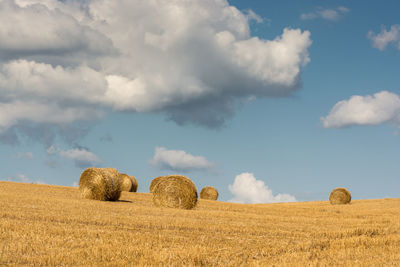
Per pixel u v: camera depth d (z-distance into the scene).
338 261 10.83
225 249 11.74
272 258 11.05
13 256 9.66
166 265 9.56
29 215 15.73
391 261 10.88
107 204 23.30
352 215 26.12
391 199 57.00
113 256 9.99
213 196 50.00
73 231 12.77
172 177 27.55
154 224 15.45
